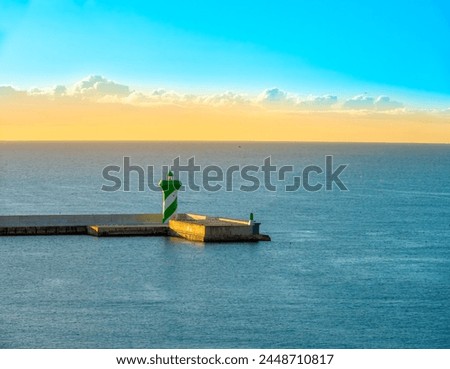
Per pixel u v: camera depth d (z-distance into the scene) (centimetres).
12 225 10638
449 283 8475
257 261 9331
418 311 7388
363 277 8700
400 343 6519
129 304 7431
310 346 6406
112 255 9469
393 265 9444
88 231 10762
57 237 10569
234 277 8512
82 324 6838
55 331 6650
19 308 7288
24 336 6525
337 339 6575
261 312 7256
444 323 7044
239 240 10425
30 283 8175
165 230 10781
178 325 6844
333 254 10094
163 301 7550
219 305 7438
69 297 7656
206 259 9319
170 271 8712
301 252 10100
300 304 7544
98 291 7875
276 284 8269
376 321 7069
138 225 10850
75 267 8869
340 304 7562
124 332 6644
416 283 8462
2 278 8369
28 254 9512
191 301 7556
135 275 8519
